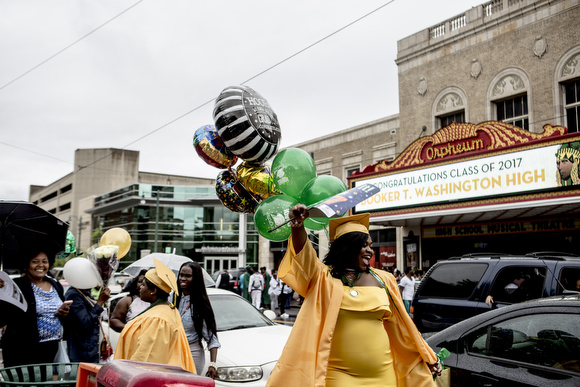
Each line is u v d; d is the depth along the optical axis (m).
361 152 23.23
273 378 2.81
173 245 47.72
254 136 4.27
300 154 4.04
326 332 2.81
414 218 16.80
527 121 17.31
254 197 4.71
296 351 2.81
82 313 5.04
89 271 5.02
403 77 21.30
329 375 2.85
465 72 19.02
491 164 13.84
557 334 3.42
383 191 16.75
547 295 5.82
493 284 6.44
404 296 13.77
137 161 68.44
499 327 3.75
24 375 3.51
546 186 12.64
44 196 84.81
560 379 3.24
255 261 45.34
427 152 15.60
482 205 13.98
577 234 14.50
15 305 4.09
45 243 4.94
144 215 48.62
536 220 15.54
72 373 3.73
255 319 6.58
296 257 2.83
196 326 4.90
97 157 67.31
